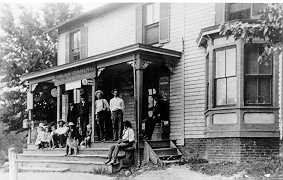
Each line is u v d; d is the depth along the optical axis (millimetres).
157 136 16734
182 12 16141
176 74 16047
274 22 9531
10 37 28438
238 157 12961
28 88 21062
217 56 13781
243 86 12945
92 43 20484
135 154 13977
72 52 22062
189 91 15555
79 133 17469
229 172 11367
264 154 12914
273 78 12992
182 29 16078
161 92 16609
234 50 13297
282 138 12711
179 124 15773
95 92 16297
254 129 12820
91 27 20656
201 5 15500
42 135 18828
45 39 30078
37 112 24031
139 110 14125
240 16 14258
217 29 13469
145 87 17047
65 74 18203
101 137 16031
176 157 15070
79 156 15266
